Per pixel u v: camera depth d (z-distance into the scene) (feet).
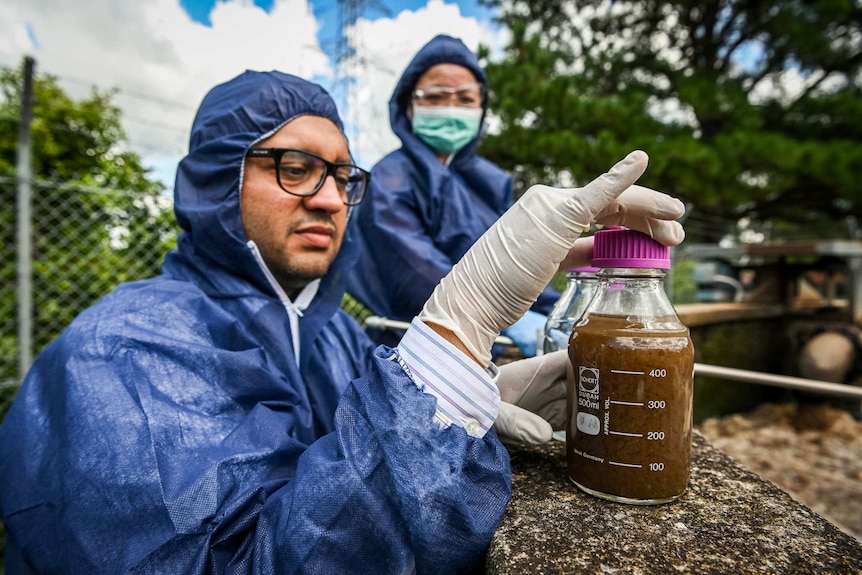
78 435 2.01
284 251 3.22
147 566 1.79
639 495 1.96
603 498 2.06
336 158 3.39
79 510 1.87
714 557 1.67
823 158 17.62
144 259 9.71
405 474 1.75
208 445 2.16
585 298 2.86
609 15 23.57
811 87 23.79
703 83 18.31
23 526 2.11
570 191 2.08
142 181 10.82
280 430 2.39
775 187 19.20
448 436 1.87
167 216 9.77
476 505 1.85
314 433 3.26
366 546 1.76
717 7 21.49
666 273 2.07
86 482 1.90
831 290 15.43
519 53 18.33
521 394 2.61
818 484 9.53
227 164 3.06
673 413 1.93
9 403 9.06
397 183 6.03
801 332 14.46
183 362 2.41
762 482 2.22
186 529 1.83
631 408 1.93
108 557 1.81
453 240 6.04
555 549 1.74
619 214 2.05
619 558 1.68
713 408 13.19
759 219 26.78
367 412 1.92
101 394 2.12
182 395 2.32
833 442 11.59
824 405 13.17
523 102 17.16
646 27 23.63
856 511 8.48
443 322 2.12
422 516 1.69
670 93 21.30
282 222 3.18
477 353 2.13
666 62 22.74
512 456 2.54
